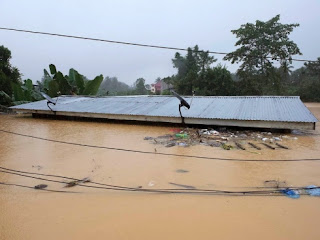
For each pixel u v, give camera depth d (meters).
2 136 10.13
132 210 4.15
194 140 8.77
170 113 11.61
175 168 6.06
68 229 3.66
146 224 3.75
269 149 7.58
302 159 6.59
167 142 8.60
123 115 12.47
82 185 5.15
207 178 5.43
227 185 5.06
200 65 34.91
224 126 10.96
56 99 17.33
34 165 6.47
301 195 4.57
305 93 32.16
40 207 4.29
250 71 26.75
